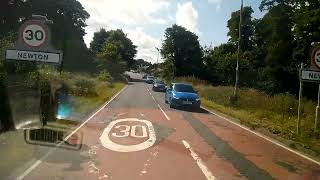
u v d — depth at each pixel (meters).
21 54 10.84
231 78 68.88
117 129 14.70
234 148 12.10
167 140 12.83
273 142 13.71
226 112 23.97
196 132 15.19
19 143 10.20
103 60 73.94
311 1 45.88
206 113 23.84
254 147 12.52
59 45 72.94
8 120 11.52
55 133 11.88
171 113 22.52
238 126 17.94
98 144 11.34
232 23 87.44
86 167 8.53
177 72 89.25
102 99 28.89
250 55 71.75
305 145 12.98
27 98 12.26
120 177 7.93
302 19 45.97
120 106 25.11
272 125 18.39
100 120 17.14
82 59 74.25
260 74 63.31
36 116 12.43
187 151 11.11
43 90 12.84
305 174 9.20
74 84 28.45
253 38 84.31
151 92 48.28
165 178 8.04
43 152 9.57
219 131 15.92
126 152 10.48
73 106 20.58
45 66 14.09
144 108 24.73
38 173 7.80
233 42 88.12
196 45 91.94
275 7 55.00
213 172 8.77
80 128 14.16
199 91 42.91
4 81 11.55
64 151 9.90
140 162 9.37
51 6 72.50
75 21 81.31
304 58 49.91
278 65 55.91
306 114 22.55
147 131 14.65
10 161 8.51
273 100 26.83
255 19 71.75
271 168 9.61
